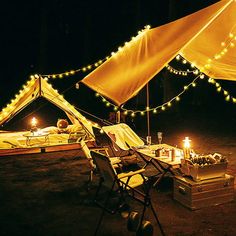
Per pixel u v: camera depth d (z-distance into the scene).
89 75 6.89
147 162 5.78
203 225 4.55
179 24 6.36
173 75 15.08
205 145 9.15
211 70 6.83
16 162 7.71
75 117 7.98
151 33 7.02
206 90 16.73
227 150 8.51
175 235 4.31
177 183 5.27
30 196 5.70
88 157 5.89
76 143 8.50
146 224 4.15
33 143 8.23
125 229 4.52
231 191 5.23
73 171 7.00
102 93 6.26
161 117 13.87
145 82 5.45
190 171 5.09
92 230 4.52
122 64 6.60
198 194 5.00
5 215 5.01
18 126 12.13
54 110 16.09
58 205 5.32
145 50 6.51
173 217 4.80
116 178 4.34
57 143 8.45
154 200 5.41
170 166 5.21
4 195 5.77
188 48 6.75
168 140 9.88
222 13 5.62
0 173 6.95
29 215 5.00
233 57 6.11
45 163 7.59
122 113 10.38
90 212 5.05
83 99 18.73
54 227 4.62
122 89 5.89
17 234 4.45
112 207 5.19
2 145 7.99
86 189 5.93
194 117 13.97
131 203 5.31
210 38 6.20
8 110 8.38
